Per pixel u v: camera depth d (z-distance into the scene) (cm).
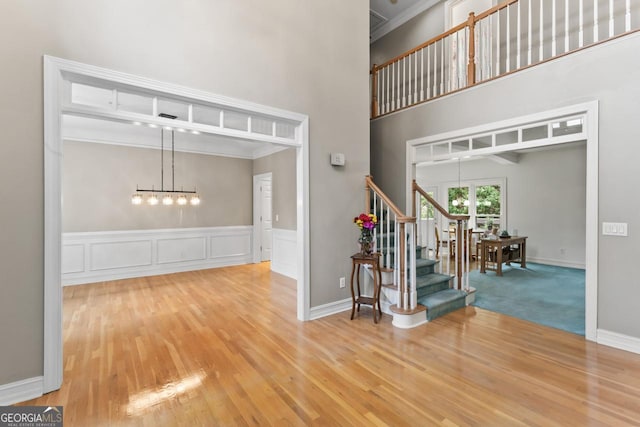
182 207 606
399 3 534
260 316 348
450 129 389
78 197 505
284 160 588
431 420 173
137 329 310
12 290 189
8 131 187
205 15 263
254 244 698
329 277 355
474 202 778
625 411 179
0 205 186
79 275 502
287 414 180
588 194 276
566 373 221
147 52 234
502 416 175
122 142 544
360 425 170
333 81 357
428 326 315
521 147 328
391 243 436
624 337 257
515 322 325
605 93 266
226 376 221
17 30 190
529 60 321
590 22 358
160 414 180
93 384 210
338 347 268
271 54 304
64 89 209
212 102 266
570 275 554
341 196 366
